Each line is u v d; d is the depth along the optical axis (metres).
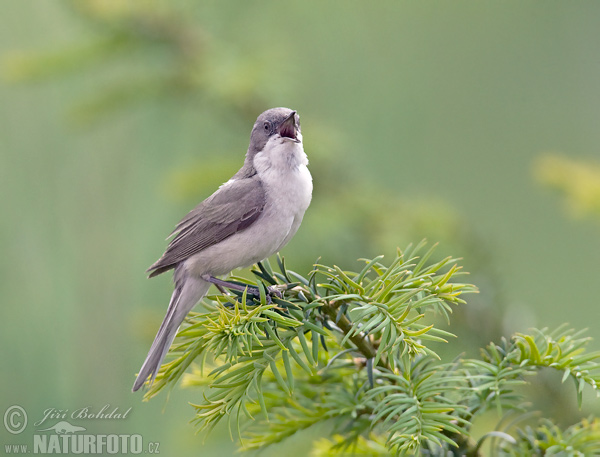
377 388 5.37
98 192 11.04
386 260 10.80
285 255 11.09
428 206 11.36
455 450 5.56
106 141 11.50
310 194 9.18
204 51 12.23
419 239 10.87
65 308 9.99
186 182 10.98
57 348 9.73
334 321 5.81
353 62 13.11
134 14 11.92
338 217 11.15
